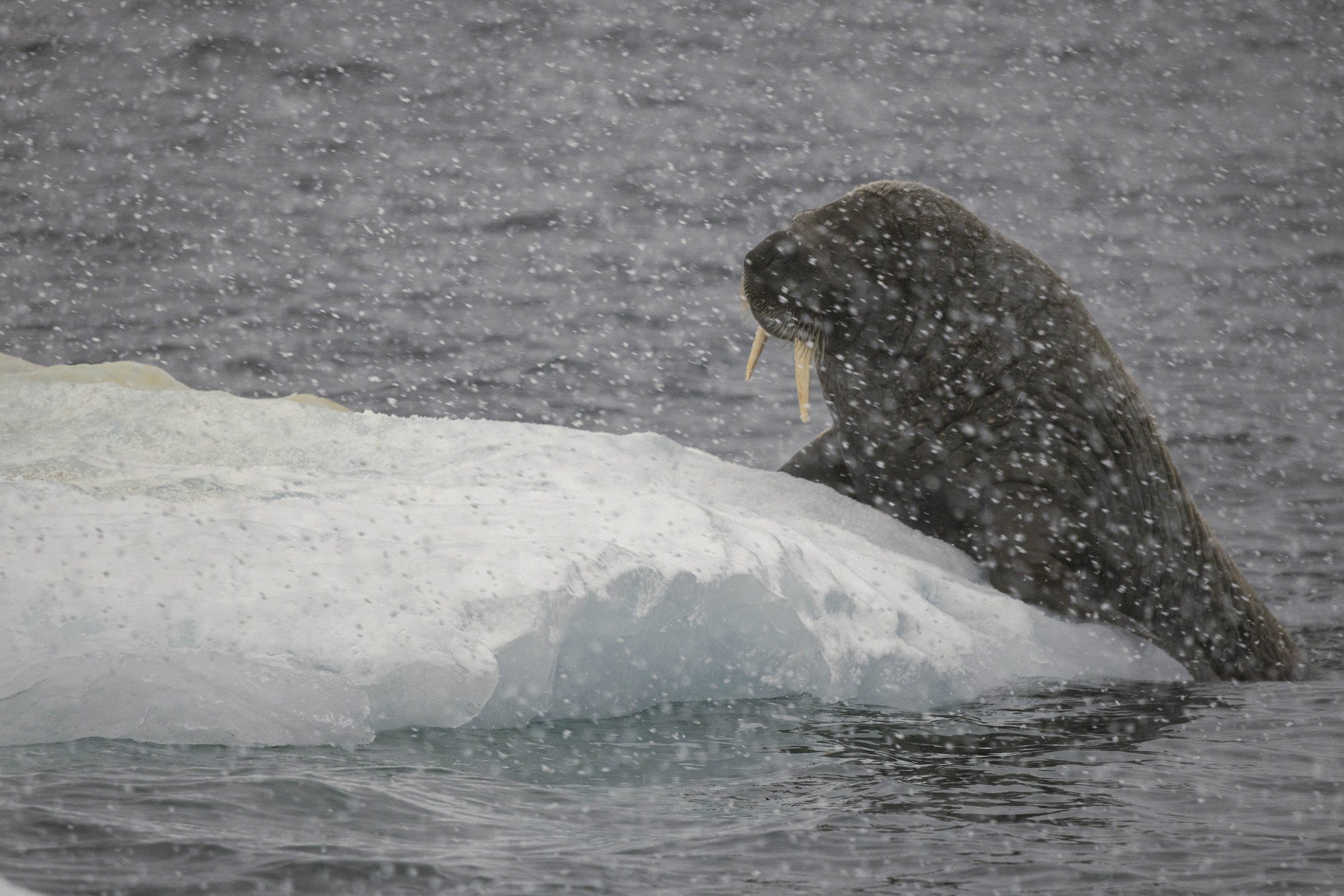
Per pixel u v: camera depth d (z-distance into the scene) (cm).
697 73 14712
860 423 2591
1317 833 1384
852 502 2508
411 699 1550
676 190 9969
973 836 1361
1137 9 18388
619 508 1986
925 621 2100
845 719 1820
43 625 1533
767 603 1831
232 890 1138
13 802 1275
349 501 1958
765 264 2525
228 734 1466
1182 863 1295
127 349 5650
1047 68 15788
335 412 2520
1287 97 14875
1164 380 5841
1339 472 4419
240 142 11256
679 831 1346
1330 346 6612
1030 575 2375
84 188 9481
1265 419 5172
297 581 1667
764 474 2555
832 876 1246
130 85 13038
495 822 1330
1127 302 7469
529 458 2317
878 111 13588
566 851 1270
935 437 2522
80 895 1113
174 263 7475
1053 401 2483
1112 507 2488
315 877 1170
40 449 2247
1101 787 1547
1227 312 7281
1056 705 1981
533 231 8569
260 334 5972
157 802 1298
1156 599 2562
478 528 1862
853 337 2545
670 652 1802
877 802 1466
